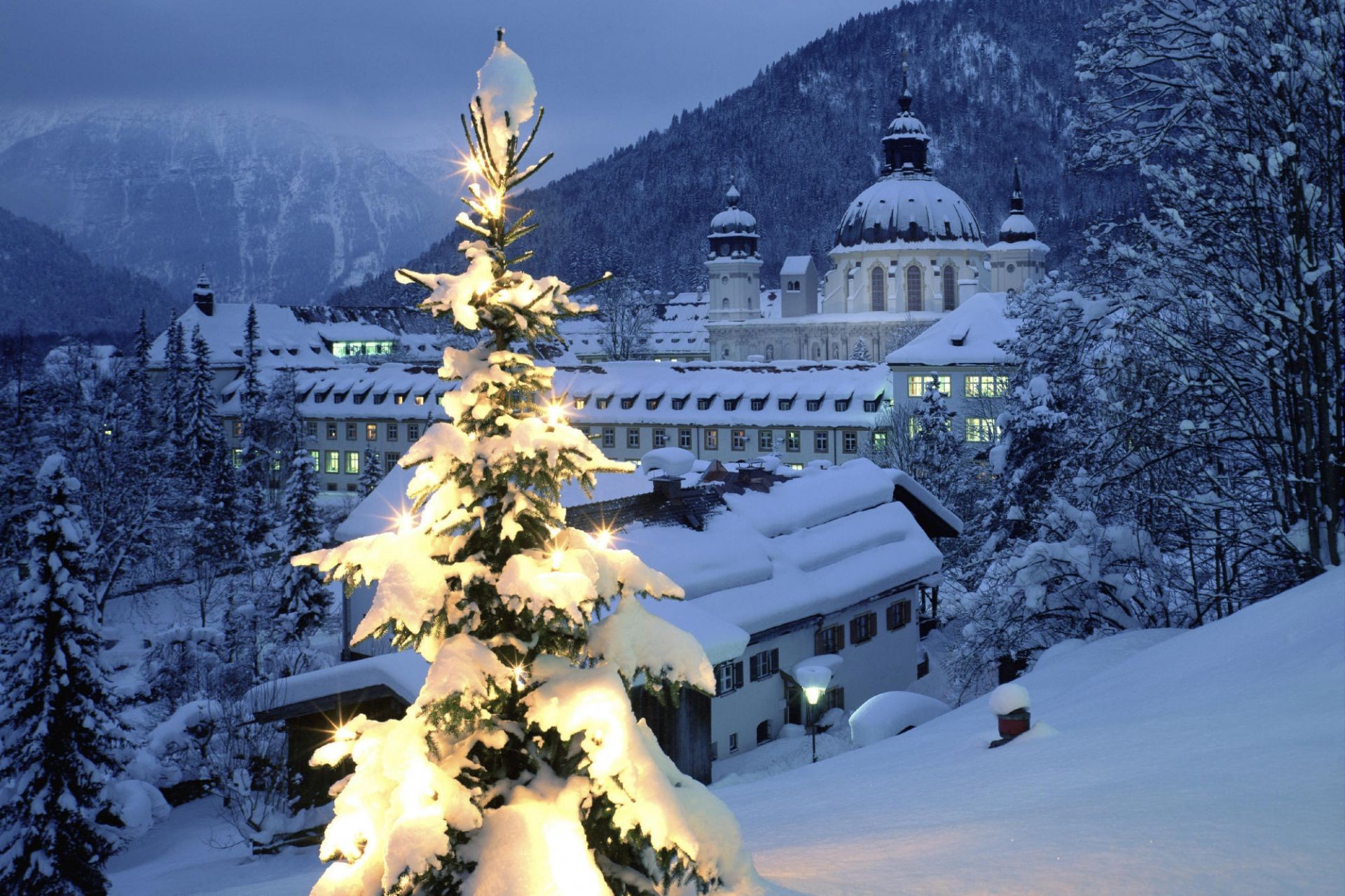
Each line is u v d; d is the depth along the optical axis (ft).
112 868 97.91
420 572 24.35
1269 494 95.55
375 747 24.76
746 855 26.96
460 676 23.25
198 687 159.63
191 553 279.08
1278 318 85.25
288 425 393.50
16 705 87.10
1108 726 50.19
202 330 491.31
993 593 115.44
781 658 122.21
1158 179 91.25
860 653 135.13
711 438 366.84
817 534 136.98
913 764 56.95
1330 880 23.17
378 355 560.20
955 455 237.86
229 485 283.38
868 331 620.08
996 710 53.72
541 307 25.76
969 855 29.12
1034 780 40.29
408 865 21.63
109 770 95.55
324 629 201.57
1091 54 97.04
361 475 379.96
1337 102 79.61
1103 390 100.42
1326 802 28.12
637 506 122.72
